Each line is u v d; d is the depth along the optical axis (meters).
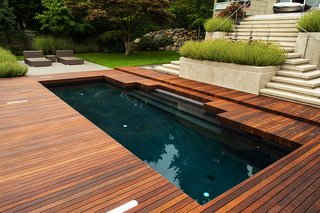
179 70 7.96
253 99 5.52
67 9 12.80
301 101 5.23
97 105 6.32
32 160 2.92
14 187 2.43
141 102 6.76
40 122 4.07
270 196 2.38
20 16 14.19
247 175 3.43
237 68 6.23
